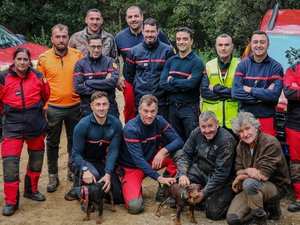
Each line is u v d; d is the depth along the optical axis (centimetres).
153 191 612
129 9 660
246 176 498
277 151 493
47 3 1716
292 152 543
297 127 536
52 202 582
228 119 570
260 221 495
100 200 514
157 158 545
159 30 706
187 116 598
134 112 655
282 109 570
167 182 518
